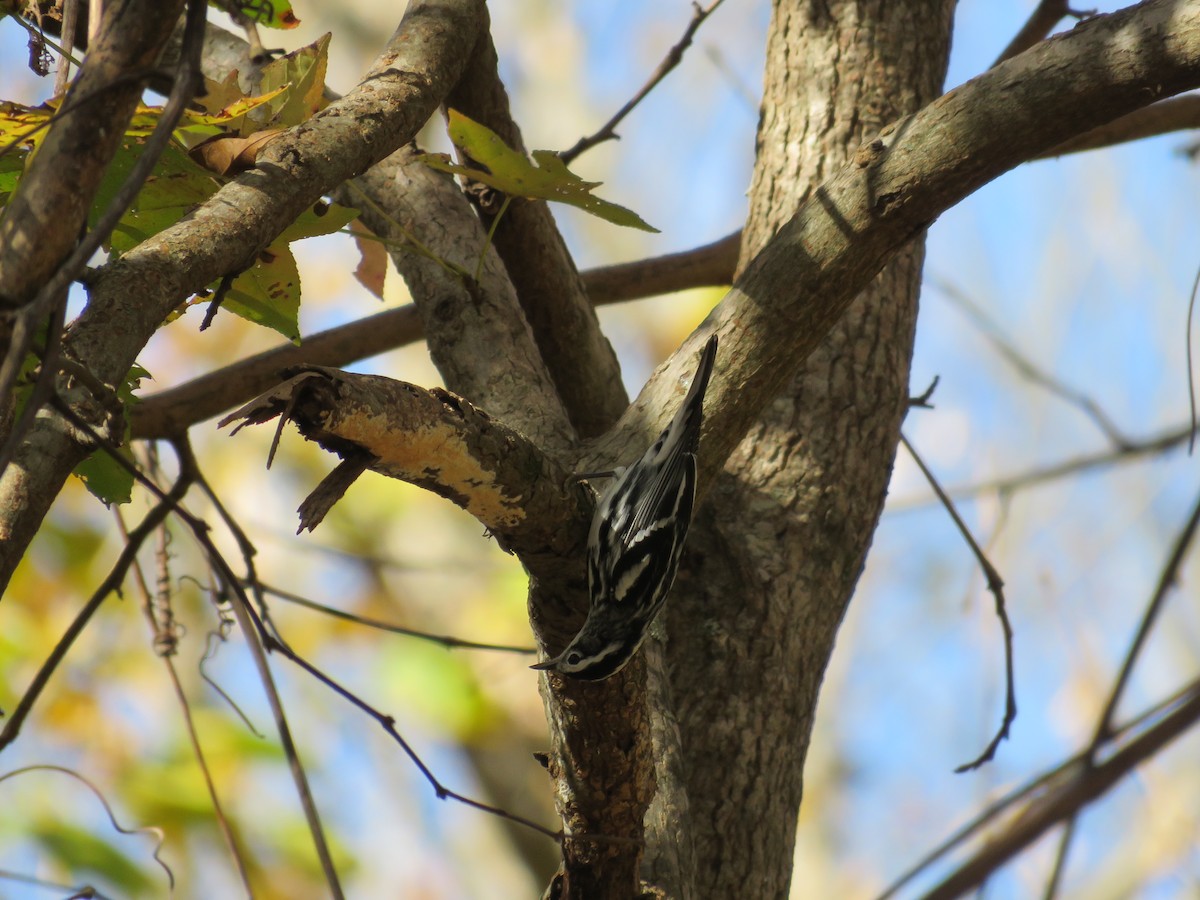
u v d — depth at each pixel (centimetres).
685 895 753
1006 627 983
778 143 1049
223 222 589
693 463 793
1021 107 711
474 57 961
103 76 441
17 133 600
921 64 1060
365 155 667
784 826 875
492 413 938
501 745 2100
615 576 771
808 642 920
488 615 2019
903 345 1010
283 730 869
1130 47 684
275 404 540
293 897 1706
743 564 918
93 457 723
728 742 871
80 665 1755
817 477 947
